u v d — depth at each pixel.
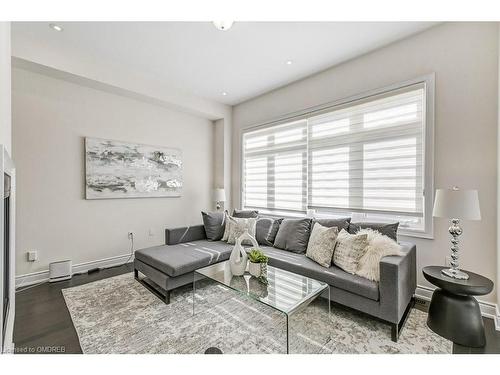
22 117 2.73
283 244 2.89
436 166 2.34
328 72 3.19
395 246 2.04
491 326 1.92
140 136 3.70
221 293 2.55
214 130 4.75
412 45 2.48
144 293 2.55
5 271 1.08
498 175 2.00
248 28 2.37
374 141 2.80
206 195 4.62
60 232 3.00
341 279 2.01
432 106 2.35
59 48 2.70
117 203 3.49
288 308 1.60
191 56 2.90
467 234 2.17
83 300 2.38
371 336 1.81
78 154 3.13
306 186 3.50
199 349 1.68
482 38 2.11
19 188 2.72
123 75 3.22
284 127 3.79
